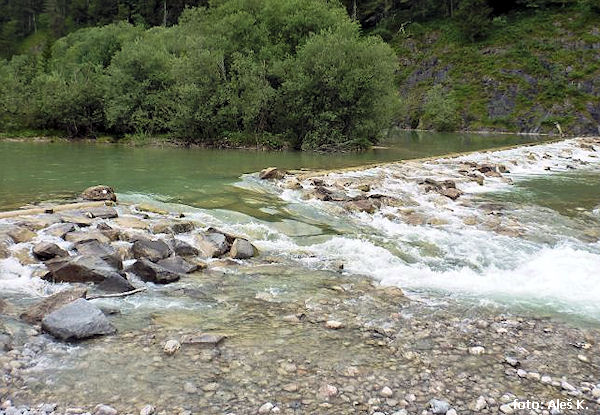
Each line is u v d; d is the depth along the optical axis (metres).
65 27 120.50
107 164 24.09
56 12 127.25
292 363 6.10
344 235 12.57
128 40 56.25
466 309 8.15
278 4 39.19
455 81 69.88
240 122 35.25
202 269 9.78
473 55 71.56
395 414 5.10
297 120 32.91
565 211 15.99
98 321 6.71
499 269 10.58
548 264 10.71
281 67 32.91
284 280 9.29
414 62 76.25
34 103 43.97
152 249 9.98
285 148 33.44
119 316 7.34
